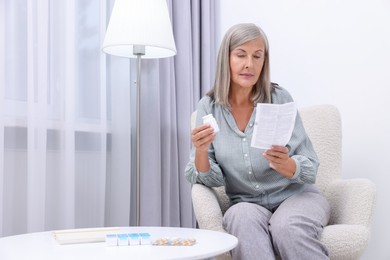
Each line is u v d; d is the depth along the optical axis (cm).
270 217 153
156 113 221
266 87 173
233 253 138
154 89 222
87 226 204
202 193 160
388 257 207
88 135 204
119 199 210
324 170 188
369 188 158
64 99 190
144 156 220
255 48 168
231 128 170
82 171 204
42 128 181
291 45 238
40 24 182
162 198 225
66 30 191
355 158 217
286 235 136
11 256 104
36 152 180
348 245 138
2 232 175
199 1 255
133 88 223
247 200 170
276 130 146
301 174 158
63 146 189
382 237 209
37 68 181
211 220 153
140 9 188
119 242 117
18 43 180
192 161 169
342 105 222
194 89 246
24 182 182
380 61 212
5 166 177
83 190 204
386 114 210
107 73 215
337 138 191
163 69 228
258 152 164
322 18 229
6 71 176
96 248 114
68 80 190
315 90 230
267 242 137
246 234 137
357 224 151
